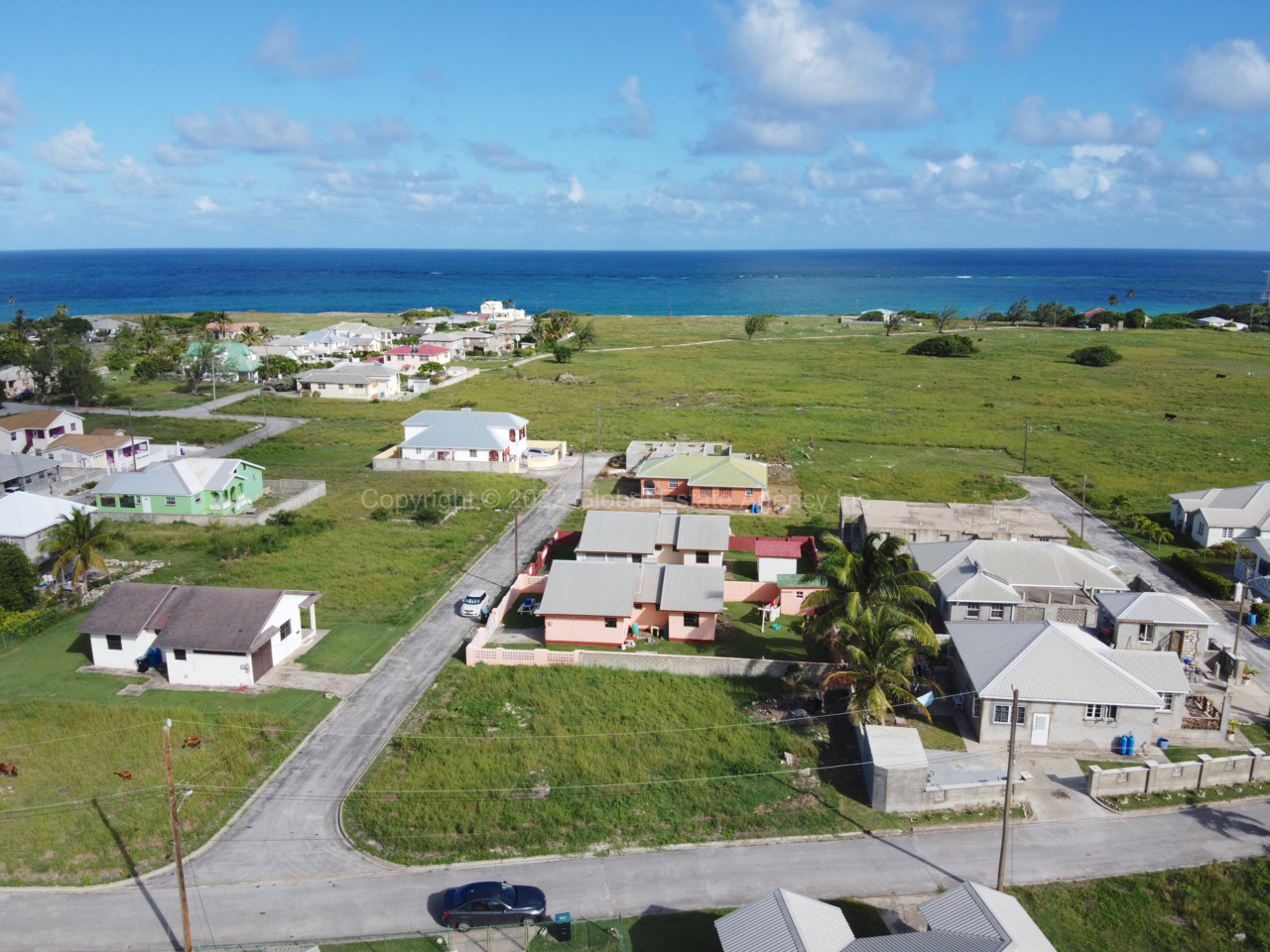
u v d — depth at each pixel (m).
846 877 34.22
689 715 46.25
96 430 110.88
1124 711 42.25
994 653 45.16
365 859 35.44
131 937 31.28
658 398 140.00
